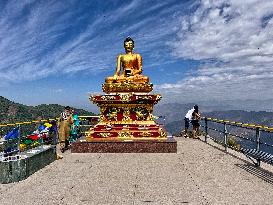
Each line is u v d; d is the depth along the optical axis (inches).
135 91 628.1
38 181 367.9
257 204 283.4
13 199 300.0
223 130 630.5
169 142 572.1
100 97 607.2
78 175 396.5
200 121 838.5
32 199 299.6
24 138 526.6
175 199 298.7
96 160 498.6
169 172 410.6
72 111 620.7
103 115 617.3
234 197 304.5
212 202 289.4
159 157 523.2
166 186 343.9
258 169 430.6
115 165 457.4
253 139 458.0
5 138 437.4
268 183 356.8
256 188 335.9
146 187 340.2
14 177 364.8
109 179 374.9
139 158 514.3
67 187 341.1
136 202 290.0
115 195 311.7
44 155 453.1
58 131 600.1
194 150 602.9
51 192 322.3
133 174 399.9
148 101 612.4
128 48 673.6
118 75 659.4
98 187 340.5
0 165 362.0
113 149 574.2
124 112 617.0
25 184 354.9
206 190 328.8
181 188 335.9
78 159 508.7
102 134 589.6
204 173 405.7
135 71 652.7
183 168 435.5
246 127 476.7
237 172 411.5
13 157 392.5
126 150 573.9
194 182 360.5
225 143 587.2
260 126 431.8
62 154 560.1
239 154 551.5
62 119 593.3
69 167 446.0
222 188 335.9
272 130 393.7
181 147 647.8
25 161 381.1
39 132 596.7
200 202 289.6
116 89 627.8
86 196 308.8
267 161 380.8
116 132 593.6
